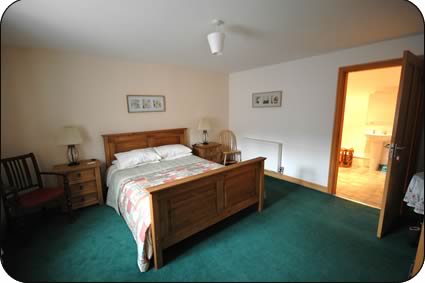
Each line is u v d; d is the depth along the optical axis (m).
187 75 3.92
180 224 1.84
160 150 3.31
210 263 1.74
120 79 3.14
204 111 4.28
